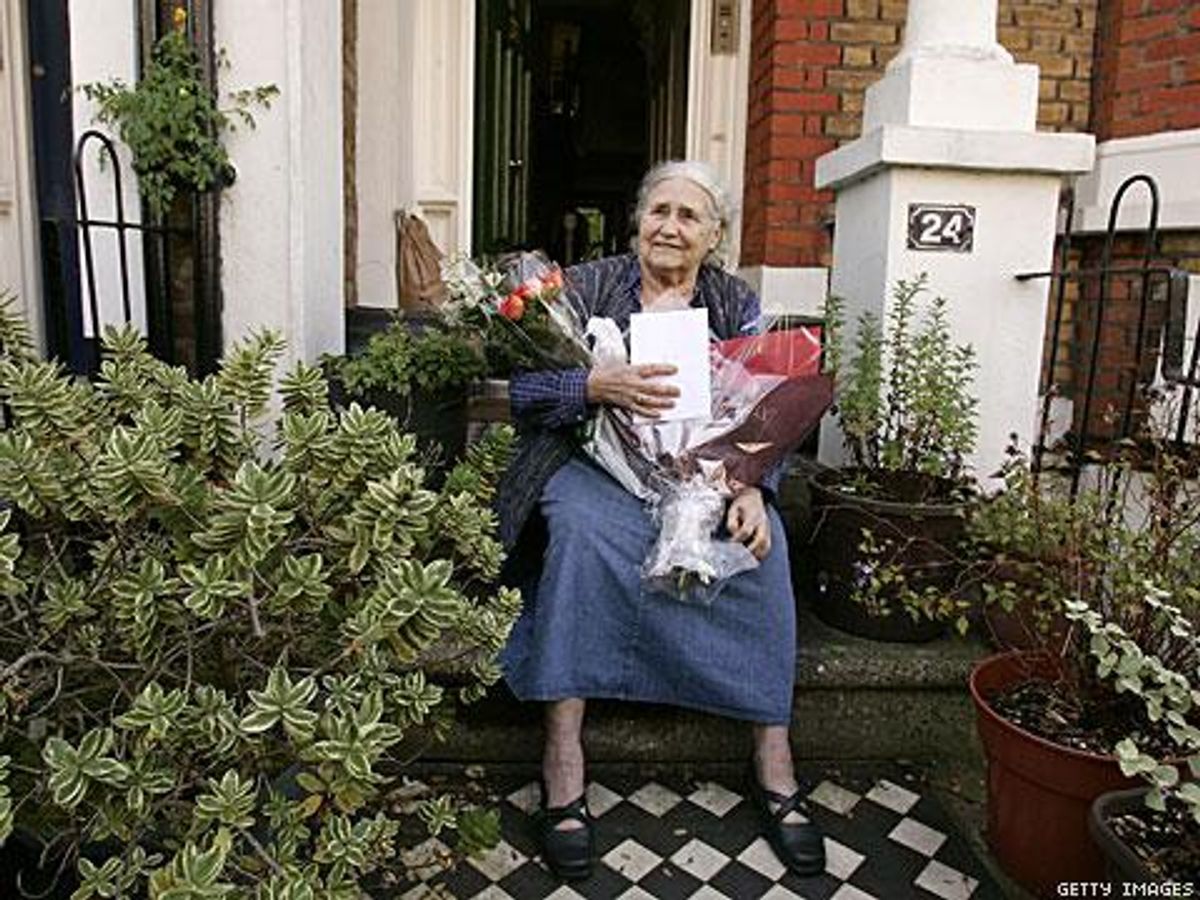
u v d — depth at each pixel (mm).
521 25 4930
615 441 1676
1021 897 1472
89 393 1252
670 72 5016
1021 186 2234
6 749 1164
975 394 2295
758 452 1654
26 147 2180
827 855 1572
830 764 1845
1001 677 1606
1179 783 1181
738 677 1624
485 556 1328
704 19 3953
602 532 1594
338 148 2496
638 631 1608
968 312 2268
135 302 2240
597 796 1724
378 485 1110
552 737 1626
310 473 1164
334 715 1039
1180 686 1200
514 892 1474
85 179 2201
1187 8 2982
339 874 1078
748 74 3895
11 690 1066
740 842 1603
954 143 2166
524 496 1692
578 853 1509
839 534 1890
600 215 7992
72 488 1086
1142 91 3135
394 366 2252
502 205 4508
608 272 1854
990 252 2254
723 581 1597
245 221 2197
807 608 2047
